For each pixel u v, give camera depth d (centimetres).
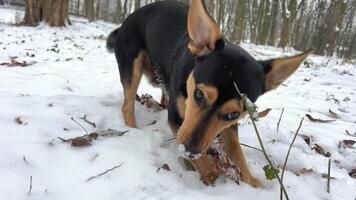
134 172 46
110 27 368
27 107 62
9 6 464
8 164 45
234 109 44
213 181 47
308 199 46
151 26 66
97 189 42
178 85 52
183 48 56
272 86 51
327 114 88
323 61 203
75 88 83
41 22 274
